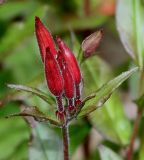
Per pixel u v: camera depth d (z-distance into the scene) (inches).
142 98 16.9
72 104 14.0
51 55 13.5
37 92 14.3
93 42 15.1
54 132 17.3
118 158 16.9
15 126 20.9
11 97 17.3
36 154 17.2
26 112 13.8
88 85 17.8
